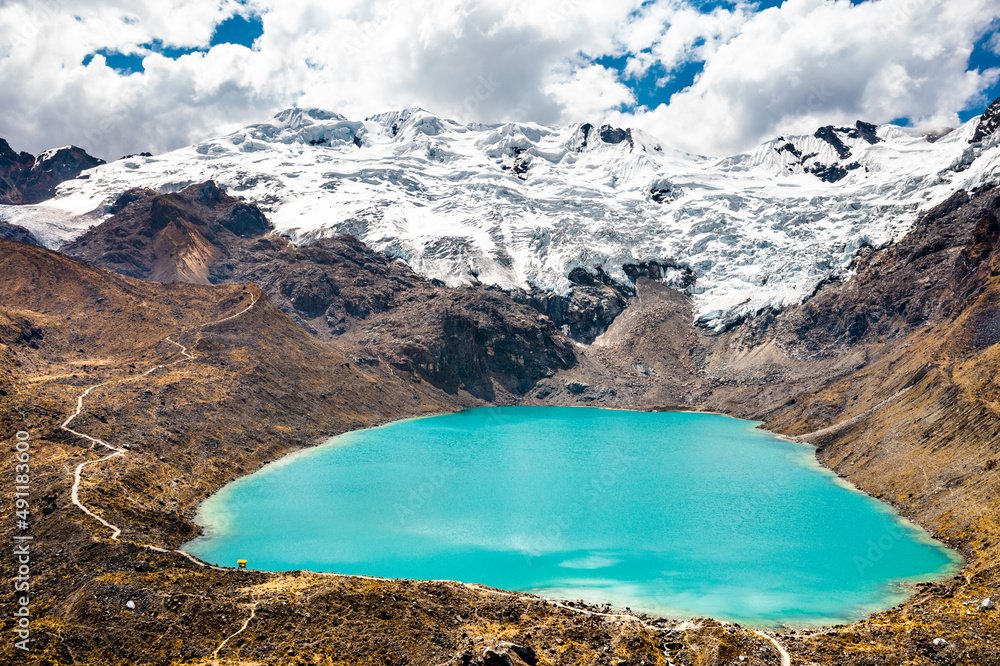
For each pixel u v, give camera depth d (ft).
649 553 451.94
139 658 287.28
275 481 598.75
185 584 338.75
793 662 304.09
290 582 343.05
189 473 556.10
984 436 506.89
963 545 426.92
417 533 483.51
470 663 281.13
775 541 472.03
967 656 292.40
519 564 432.66
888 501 541.34
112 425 558.15
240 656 287.69
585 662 295.07
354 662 287.07
